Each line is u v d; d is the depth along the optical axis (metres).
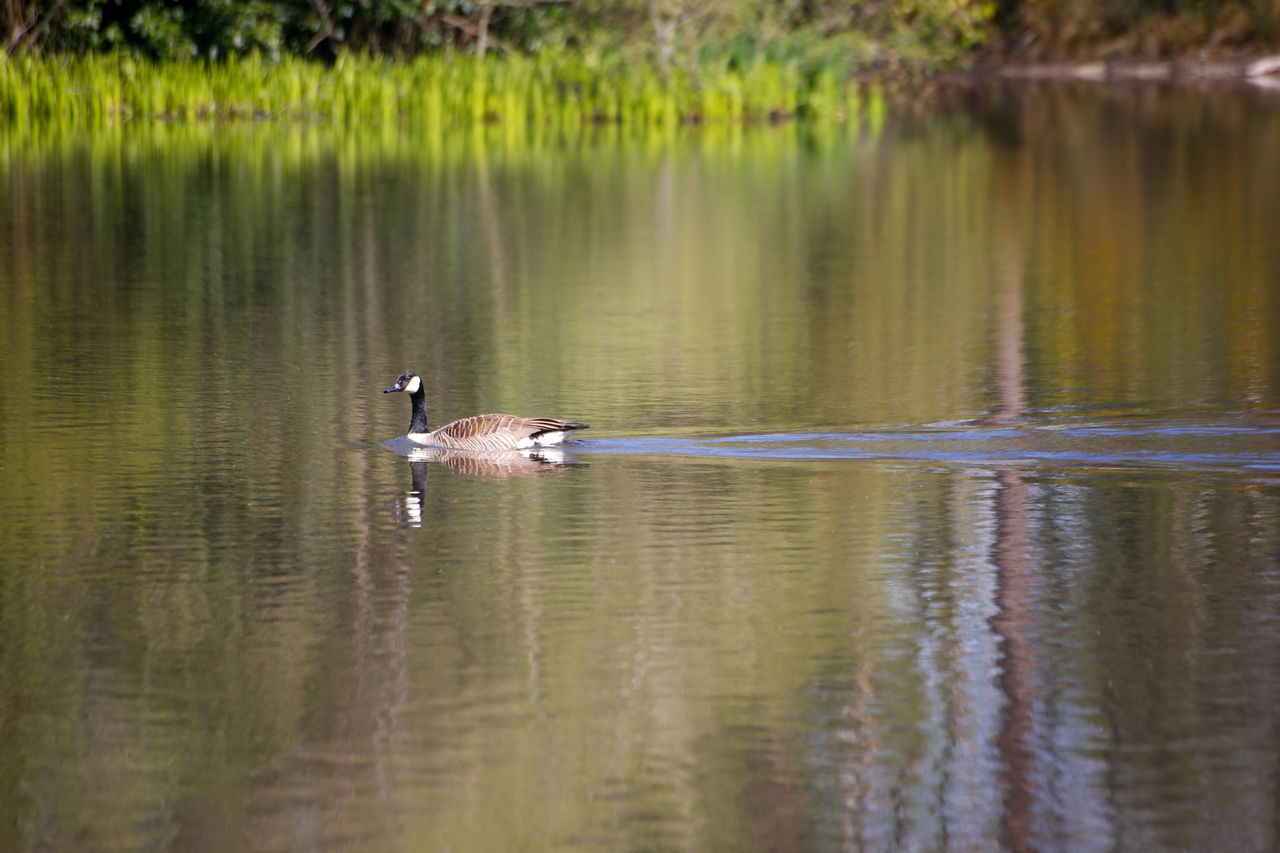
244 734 11.50
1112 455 18.70
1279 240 37.09
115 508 16.80
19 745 11.40
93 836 10.23
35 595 14.17
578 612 13.73
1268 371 23.47
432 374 23.92
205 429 20.39
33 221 38.50
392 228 38.88
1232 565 14.67
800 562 14.92
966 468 18.19
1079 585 14.26
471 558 15.09
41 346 25.67
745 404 21.70
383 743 11.34
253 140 56.38
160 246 35.62
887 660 12.67
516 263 34.62
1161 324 27.67
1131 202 43.62
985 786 10.75
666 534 15.82
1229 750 11.15
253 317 28.38
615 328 27.77
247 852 10.02
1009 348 25.73
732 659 12.70
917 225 40.22
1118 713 11.71
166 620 13.60
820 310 29.52
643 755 11.16
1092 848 10.01
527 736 11.44
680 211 42.53
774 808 10.47
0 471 18.28
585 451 19.27
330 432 20.34
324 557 15.16
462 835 10.20
